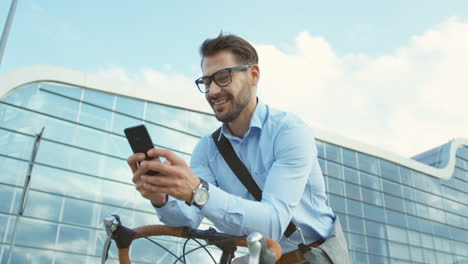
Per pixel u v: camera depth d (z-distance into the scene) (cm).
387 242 2561
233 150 168
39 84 1736
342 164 2598
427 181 3070
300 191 146
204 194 114
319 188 165
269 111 169
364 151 2736
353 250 2369
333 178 2505
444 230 2964
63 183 1627
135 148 111
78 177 1672
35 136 1608
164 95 2020
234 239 112
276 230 130
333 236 151
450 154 3375
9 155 1561
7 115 1622
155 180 109
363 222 2509
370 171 2728
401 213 2753
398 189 2827
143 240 1566
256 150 165
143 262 1538
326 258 139
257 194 160
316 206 162
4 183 1508
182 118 2044
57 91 1766
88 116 1800
